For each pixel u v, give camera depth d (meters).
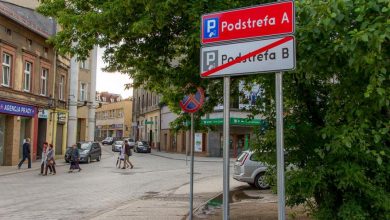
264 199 13.83
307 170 6.00
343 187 5.80
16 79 29.09
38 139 34.28
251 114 7.57
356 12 4.32
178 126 10.59
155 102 70.31
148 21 6.71
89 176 22.78
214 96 10.25
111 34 7.57
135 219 9.82
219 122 40.72
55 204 12.75
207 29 4.27
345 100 5.50
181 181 20.28
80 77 51.53
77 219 10.28
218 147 47.50
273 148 6.68
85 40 8.72
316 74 5.79
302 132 6.34
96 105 55.00
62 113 38.09
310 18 4.74
